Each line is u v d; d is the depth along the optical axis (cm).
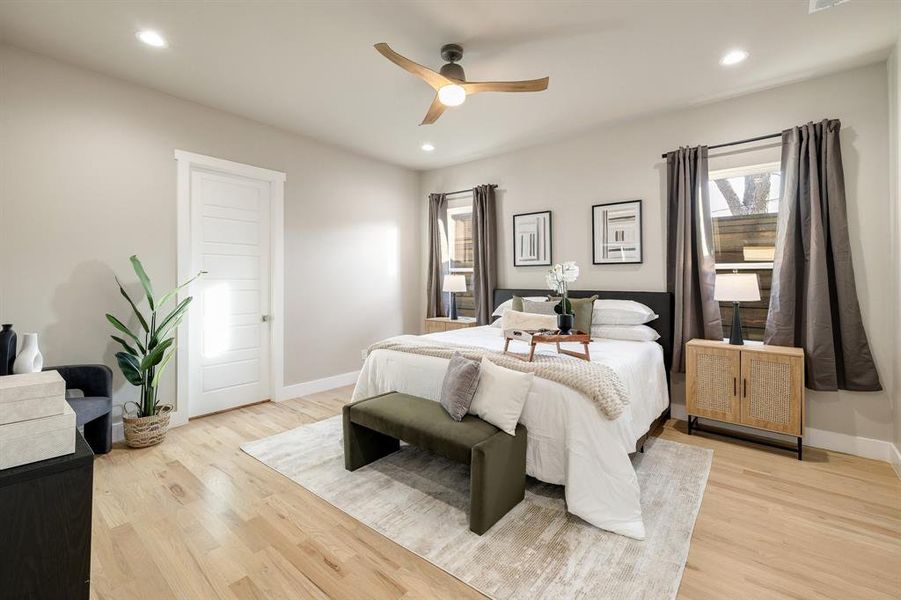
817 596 158
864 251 287
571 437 211
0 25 246
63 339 290
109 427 287
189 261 353
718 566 175
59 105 287
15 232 271
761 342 330
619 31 250
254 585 164
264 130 401
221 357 385
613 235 402
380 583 166
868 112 286
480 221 489
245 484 245
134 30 251
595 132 413
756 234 337
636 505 203
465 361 244
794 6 227
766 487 243
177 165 343
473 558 179
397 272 549
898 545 189
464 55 276
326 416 373
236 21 241
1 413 78
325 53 276
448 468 267
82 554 85
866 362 282
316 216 451
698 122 355
